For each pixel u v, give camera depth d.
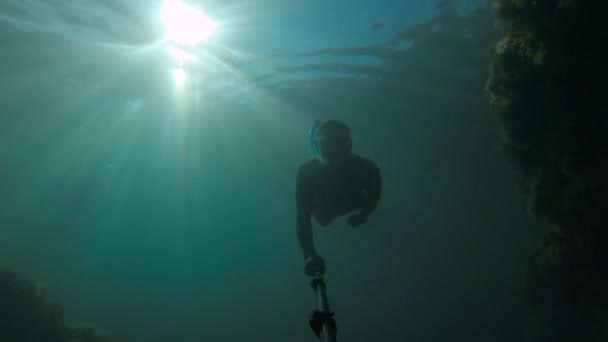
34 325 11.30
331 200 3.56
